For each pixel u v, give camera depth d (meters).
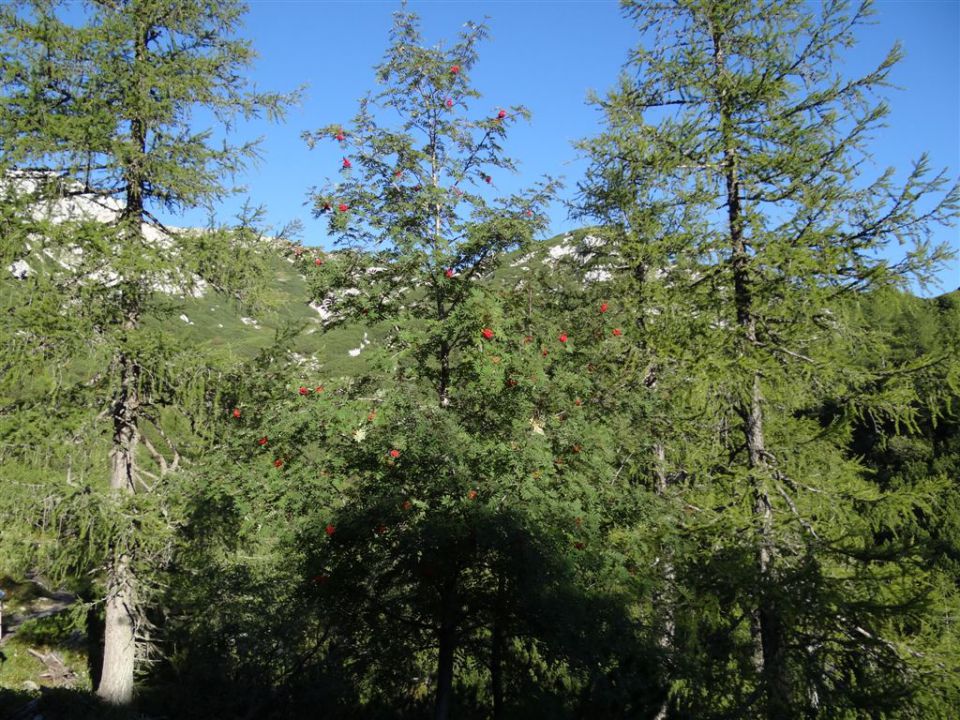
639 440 8.47
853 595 7.10
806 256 7.52
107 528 8.59
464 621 7.85
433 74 8.65
